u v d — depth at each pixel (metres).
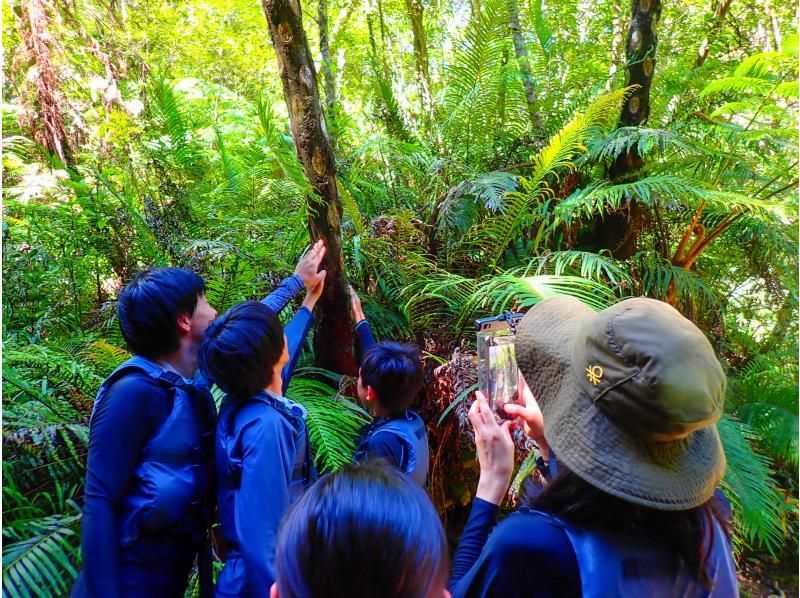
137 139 3.47
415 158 3.32
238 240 2.38
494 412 0.94
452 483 2.38
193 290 1.24
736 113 3.20
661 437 0.58
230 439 1.10
